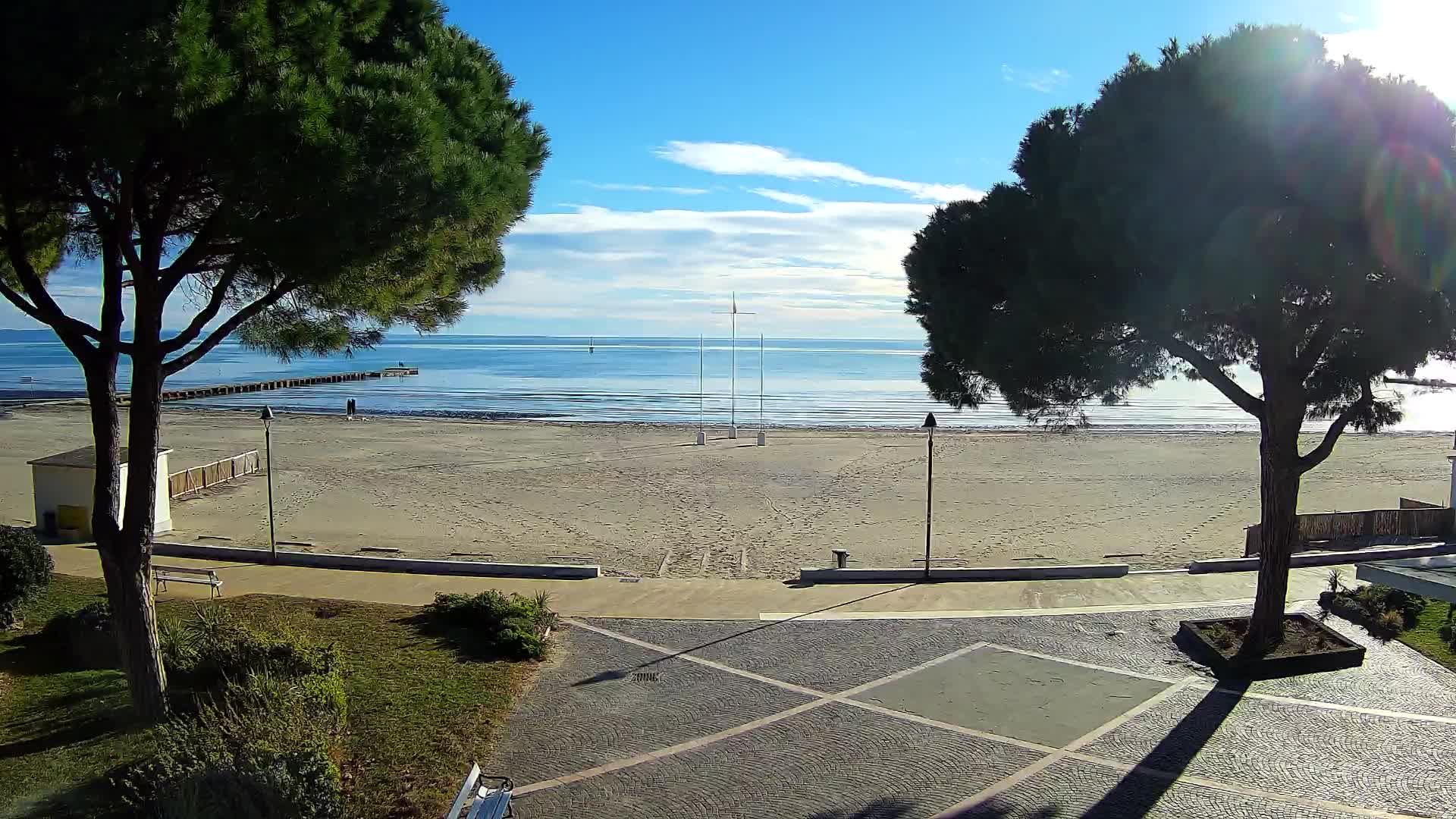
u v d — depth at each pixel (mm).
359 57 9500
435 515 28031
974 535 25547
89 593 15359
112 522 9555
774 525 26859
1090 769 9758
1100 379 12359
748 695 11859
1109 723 10961
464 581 17875
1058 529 26594
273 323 11172
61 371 116562
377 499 30562
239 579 17828
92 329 9188
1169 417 69812
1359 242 10203
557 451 42844
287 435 48000
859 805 8984
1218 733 10641
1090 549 23859
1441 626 14164
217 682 10727
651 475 36031
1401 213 10031
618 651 13656
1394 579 12977
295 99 7719
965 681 12383
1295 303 12016
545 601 15477
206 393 81062
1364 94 10461
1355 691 11922
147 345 9336
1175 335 12445
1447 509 22734
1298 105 10273
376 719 10594
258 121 7711
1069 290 11539
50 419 53500
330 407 69625
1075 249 11664
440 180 8508
